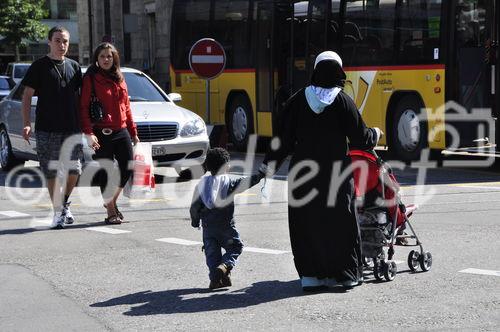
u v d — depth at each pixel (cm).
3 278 1981
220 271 1814
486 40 3844
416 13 4122
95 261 2161
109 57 2669
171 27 6009
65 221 2686
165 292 1839
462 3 3925
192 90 5828
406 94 4234
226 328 1562
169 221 2752
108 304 1745
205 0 5703
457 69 3944
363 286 1859
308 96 1811
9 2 13650
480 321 1574
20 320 1636
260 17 5181
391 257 1953
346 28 4578
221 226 1836
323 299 1758
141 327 1580
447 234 2441
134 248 2320
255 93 5231
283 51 5106
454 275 1944
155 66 10350
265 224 2666
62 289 1873
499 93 3809
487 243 2306
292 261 2128
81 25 13375
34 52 16612
